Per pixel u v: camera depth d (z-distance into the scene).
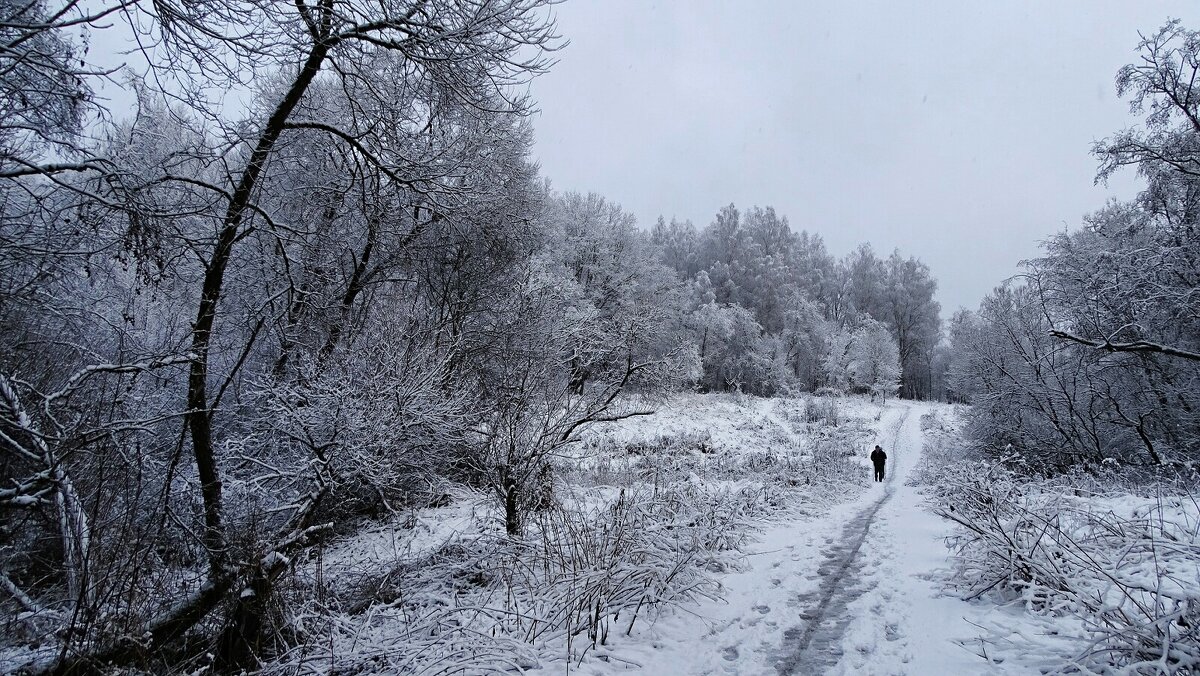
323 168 9.82
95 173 6.14
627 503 7.27
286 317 9.42
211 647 5.55
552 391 9.35
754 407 37.91
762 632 5.07
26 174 5.11
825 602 5.88
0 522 6.04
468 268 13.17
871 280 66.00
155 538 5.71
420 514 11.71
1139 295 12.74
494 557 7.26
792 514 11.64
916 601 5.73
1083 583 4.57
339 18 6.70
